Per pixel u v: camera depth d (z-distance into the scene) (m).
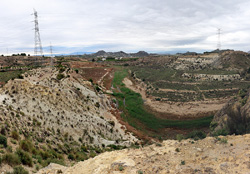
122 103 69.31
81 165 12.91
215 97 75.38
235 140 11.20
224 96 75.50
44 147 18.75
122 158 11.53
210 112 63.47
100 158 12.91
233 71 114.38
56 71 63.31
